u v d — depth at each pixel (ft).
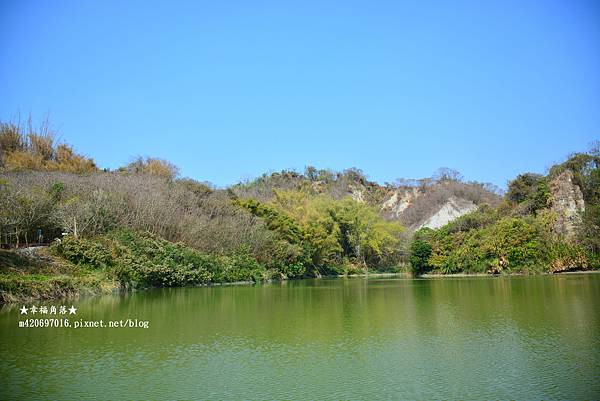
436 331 70.28
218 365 52.75
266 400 41.91
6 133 229.45
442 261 224.94
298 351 59.06
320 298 117.60
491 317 80.84
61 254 123.44
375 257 291.58
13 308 89.35
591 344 59.52
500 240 203.00
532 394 42.65
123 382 46.70
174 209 173.68
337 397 42.52
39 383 46.16
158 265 141.79
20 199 128.98
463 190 438.40
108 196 152.56
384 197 503.20
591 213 202.28
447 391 43.75
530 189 233.55
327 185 493.36
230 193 247.91
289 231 224.33
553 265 191.52
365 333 69.82
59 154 237.25
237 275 176.45
